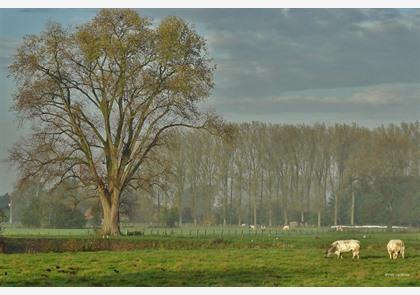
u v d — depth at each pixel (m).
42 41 65.62
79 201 67.69
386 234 63.28
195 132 69.94
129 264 42.62
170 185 69.62
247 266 42.09
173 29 65.75
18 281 36.28
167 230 68.00
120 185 66.88
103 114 67.00
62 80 66.25
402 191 72.25
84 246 53.78
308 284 35.78
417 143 72.31
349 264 43.38
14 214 67.94
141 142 67.00
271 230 67.94
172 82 65.19
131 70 66.12
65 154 65.56
